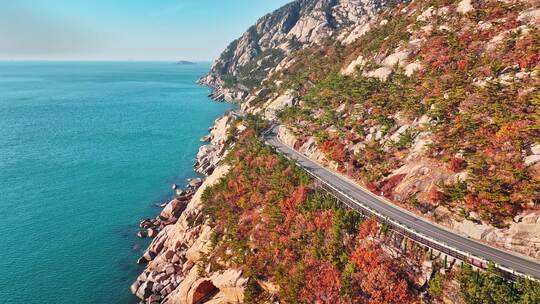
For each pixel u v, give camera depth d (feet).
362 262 160.86
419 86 260.42
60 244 262.67
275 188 226.79
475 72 236.02
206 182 303.27
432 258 151.94
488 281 134.82
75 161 439.22
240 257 195.72
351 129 264.72
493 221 159.53
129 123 655.35
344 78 342.64
